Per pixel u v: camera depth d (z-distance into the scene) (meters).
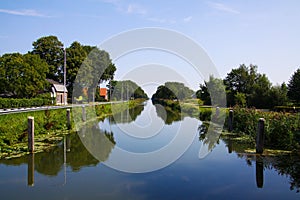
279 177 8.52
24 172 9.09
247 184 7.93
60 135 16.38
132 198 6.93
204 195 7.13
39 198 6.93
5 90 35.22
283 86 35.59
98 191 7.43
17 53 37.09
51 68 48.75
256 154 11.32
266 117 13.91
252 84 39.66
